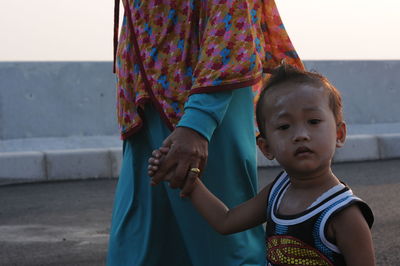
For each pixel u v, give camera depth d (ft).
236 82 7.33
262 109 5.96
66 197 22.27
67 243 15.44
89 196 22.41
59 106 30.01
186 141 6.94
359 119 35.01
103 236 16.12
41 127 29.66
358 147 31.71
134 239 8.18
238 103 7.81
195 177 6.87
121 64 8.24
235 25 7.45
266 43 8.47
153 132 8.05
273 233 6.03
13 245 15.34
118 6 8.68
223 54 7.39
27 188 24.80
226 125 7.75
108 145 30.30
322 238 5.70
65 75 30.25
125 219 8.27
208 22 7.56
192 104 7.24
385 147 32.35
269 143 5.93
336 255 5.74
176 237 8.21
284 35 8.40
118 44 8.46
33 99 29.63
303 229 5.77
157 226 8.13
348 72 34.99
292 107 5.72
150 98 7.93
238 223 6.58
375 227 16.48
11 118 29.19
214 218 6.73
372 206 19.45
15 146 28.94
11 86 29.37
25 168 26.25
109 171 27.50
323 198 5.73
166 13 7.88
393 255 13.87
